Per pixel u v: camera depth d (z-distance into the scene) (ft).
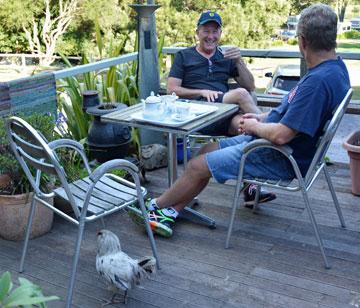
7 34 59.57
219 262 8.91
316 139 8.55
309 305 7.65
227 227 10.22
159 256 9.13
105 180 8.98
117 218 10.73
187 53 12.58
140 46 13.70
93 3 52.16
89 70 13.50
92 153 12.87
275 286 8.15
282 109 8.83
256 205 10.85
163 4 42.47
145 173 13.24
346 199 11.41
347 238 9.67
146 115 9.14
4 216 9.57
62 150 10.64
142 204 8.35
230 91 11.66
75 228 10.32
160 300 7.85
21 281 4.02
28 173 8.23
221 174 9.12
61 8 56.44
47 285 8.32
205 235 9.91
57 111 13.02
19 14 56.65
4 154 9.55
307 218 10.52
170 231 9.68
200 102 10.64
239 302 7.77
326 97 8.06
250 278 8.39
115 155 12.77
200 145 14.28
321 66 8.25
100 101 14.42
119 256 7.47
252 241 9.63
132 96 15.38
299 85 8.27
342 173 13.02
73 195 8.20
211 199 11.57
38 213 9.76
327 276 8.40
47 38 57.88
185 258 9.05
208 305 7.70
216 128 11.79
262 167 8.88
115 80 15.21
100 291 8.13
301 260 8.91
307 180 8.51
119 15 52.21
